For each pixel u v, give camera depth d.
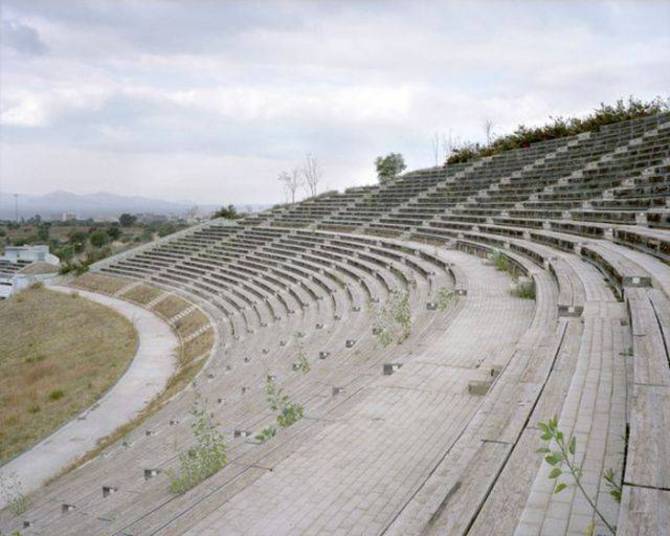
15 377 35.34
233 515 7.22
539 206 32.81
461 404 10.30
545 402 7.88
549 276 18.53
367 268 33.28
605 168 31.67
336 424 9.79
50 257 91.69
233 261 54.53
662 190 24.17
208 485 8.38
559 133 48.34
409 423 9.63
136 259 68.19
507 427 7.23
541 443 6.68
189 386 25.97
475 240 31.64
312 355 19.89
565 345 10.34
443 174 51.88
